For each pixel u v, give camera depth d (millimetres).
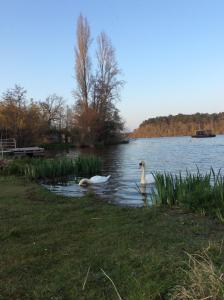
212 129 142750
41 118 57281
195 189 10094
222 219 8273
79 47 60156
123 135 73938
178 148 53438
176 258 5770
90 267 5656
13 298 4816
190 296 4176
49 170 20062
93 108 62250
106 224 8188
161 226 7965
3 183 16453
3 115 47844
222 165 26453
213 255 5812
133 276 5234
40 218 8914
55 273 5531
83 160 22031
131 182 17609
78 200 11453
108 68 61875
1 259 6184
